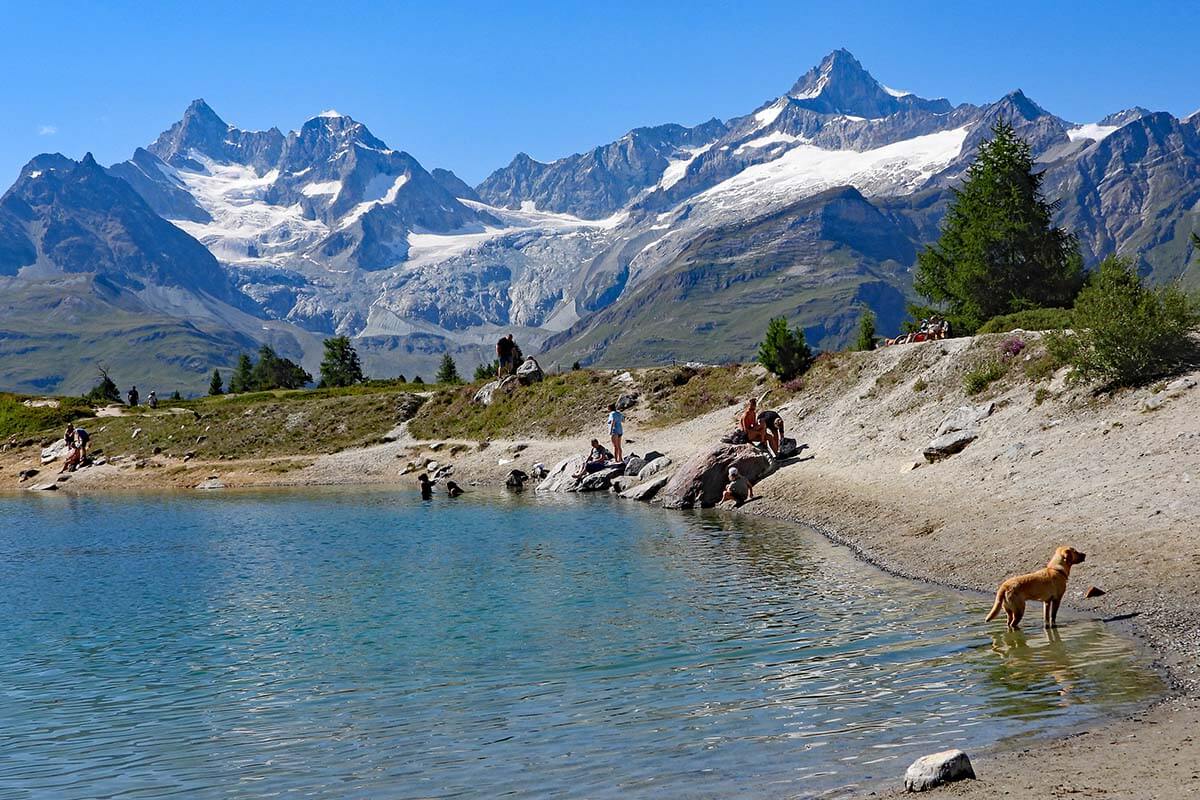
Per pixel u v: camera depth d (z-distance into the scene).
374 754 14.12
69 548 41.38
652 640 20.50
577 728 14.74
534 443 71.19
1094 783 10.79
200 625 24.80
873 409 51.47
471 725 15.27
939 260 80.06
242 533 44.50
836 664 17.55
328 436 84.56
